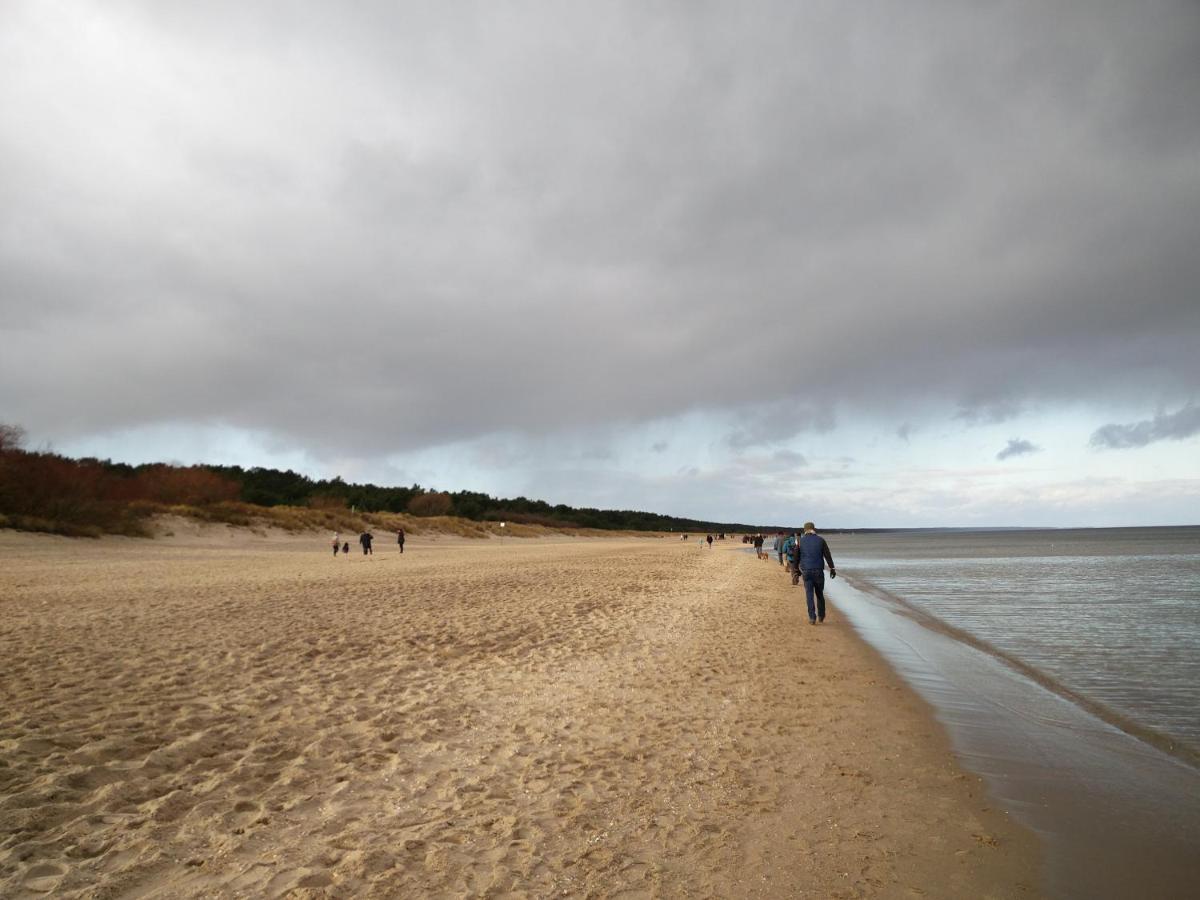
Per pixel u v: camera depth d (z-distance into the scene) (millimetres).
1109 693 8109
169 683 7090
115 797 4176
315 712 6184
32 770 4535
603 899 3150
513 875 3348
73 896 3051
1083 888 3426
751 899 3201
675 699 7039
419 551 46375
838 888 3334
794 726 6242
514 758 5105
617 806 4258
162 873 3291
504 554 44438
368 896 3117
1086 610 17156
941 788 4801
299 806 4137
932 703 7398
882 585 26297
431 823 3932
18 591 15375
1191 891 3410
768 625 13062
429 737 5559
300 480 89000
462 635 10492
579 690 7281
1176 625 14297
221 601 14234
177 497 49031
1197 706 7453
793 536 23297
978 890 3373
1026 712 7117
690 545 80188
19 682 6996
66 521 33312
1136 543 98875
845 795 4598
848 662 9625
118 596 14812
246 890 3146
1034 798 4664
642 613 13852
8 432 36562
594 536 131625
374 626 11164
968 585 25812
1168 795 4766
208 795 4273
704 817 4141
